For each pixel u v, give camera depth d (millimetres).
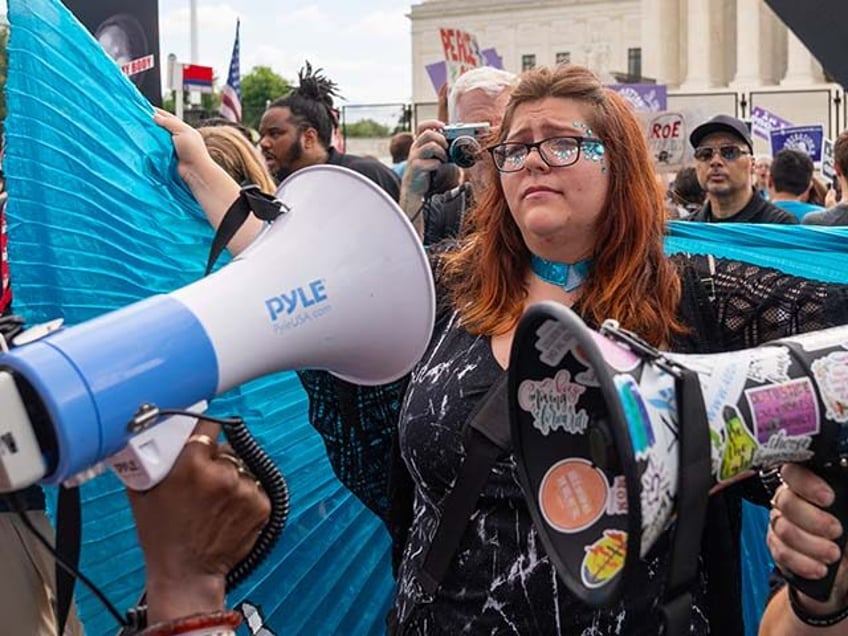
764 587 2400
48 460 1091
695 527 1114
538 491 1258
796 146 9992
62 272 2092
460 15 52844
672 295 1930
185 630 1213
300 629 2463
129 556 2184
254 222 2148
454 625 1868
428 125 3213
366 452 2281
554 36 52062
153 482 1185
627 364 1125
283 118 4949
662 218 1950
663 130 8516
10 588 2508
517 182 1909
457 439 1899
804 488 1268
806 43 1881
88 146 2156
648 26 42781
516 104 1926
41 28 2092
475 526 1860
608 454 1124
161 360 1177
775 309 1909
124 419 1127
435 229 3219
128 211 2205
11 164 2047
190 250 2301
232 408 2316
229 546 1255
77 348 1116
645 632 1780
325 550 2525
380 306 1485
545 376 1255
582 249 1938
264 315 1350
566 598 1802
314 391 2281
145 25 3555
